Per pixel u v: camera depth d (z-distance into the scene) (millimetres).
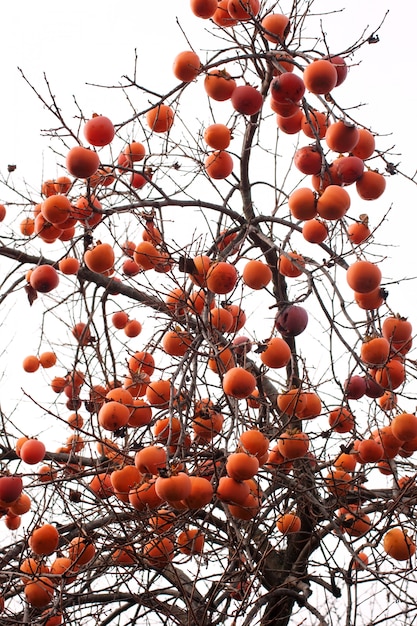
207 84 3914
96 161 3852
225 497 3553
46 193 4188
